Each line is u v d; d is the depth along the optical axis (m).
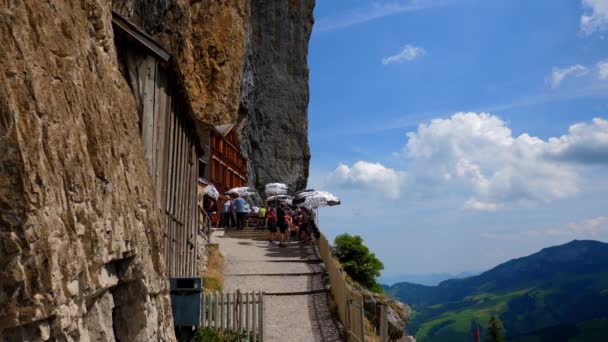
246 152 59.91
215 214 32.47
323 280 18.11
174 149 11.07
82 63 5.28
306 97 72.69
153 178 8.91
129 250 6.06
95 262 4.92
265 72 67.81
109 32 6.68
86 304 5.10
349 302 13.06
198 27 35.19
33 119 3.89
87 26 5.77
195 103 35.97
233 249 23.19
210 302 12.05
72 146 4.58
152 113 8.88
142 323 6.48
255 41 66.88
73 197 4.48
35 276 3.73
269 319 14.21
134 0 24.05
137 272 6.44
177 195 11.65
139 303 6.49
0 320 3.56
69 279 4.24
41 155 3.95
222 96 37.81
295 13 72.44
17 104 3.74
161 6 27.52
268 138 67.12
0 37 3.71
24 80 3.87
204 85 36.78
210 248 19.08
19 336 3.73
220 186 41.62
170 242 10.86
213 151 39.94
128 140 6.70
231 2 37.62
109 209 5.39
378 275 23.23
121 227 5.79
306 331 13.47
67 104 4.64
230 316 12.65
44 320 3.94
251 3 66.88
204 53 36.03
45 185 3.94
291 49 71.31
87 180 4.82
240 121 57.03
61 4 4.94
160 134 9.53
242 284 17.33
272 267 19.78
